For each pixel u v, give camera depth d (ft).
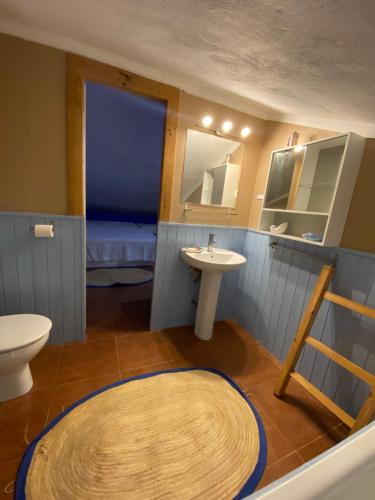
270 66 3.60
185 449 3.86
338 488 2.16
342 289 4.88
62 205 5.30
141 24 3.44
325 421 4.75
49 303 5.77
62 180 5.17
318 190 5.48
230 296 8.25
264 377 5.81
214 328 7.79
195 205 6.77
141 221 18.35
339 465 2.30
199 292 7.27
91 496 3.16
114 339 6.67
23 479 3.28
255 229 7.32
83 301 6.12
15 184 4.87
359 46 2.35
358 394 4.61
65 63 4.63
